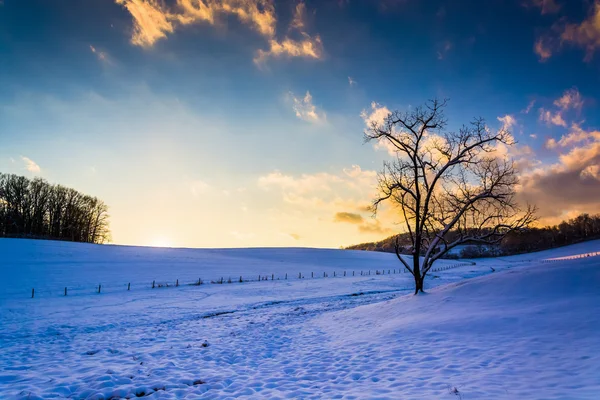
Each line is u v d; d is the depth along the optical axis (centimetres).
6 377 925
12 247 5816
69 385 856
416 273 1886
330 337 1386
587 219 13525
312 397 731
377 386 759
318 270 6147
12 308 2492
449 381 726
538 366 736
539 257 10081
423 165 2058
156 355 1195
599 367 668
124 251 6756
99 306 2595
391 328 1298
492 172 2008
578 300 1082
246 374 949
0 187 7950
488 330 1036
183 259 6438
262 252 8706
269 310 2358
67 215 8938
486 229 2031
